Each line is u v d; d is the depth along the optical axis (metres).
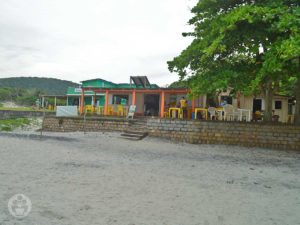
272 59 9.77
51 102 49.53
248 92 10.88
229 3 12.84
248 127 13.54
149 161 8.85
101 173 6.75
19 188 5.15
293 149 12.60
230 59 13.96
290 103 22.44
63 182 5.74
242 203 4.90
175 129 15.12
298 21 9.41
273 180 6.85
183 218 4.07
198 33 14.27
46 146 11.39
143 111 24.03
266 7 10.21
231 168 8.23
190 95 13.77
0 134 15.88
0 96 67.81
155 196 5.08
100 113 23.45
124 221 3.85
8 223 3.58
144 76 21.77
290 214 4.42
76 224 3.66
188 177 6.79
